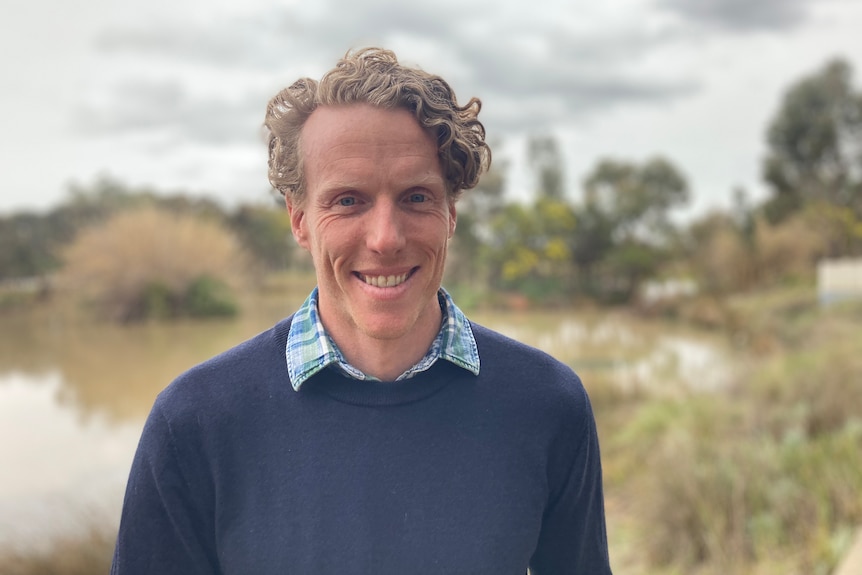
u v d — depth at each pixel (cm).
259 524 126
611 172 4128
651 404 852
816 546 359
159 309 2573
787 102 3428
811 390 641
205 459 129
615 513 536
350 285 130
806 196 3378
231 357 137
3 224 3816
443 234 131
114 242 2620
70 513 574
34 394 1330
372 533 124
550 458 140
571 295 3472
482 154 139
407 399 131
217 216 4041
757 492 432
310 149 128
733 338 1730
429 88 127
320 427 129
